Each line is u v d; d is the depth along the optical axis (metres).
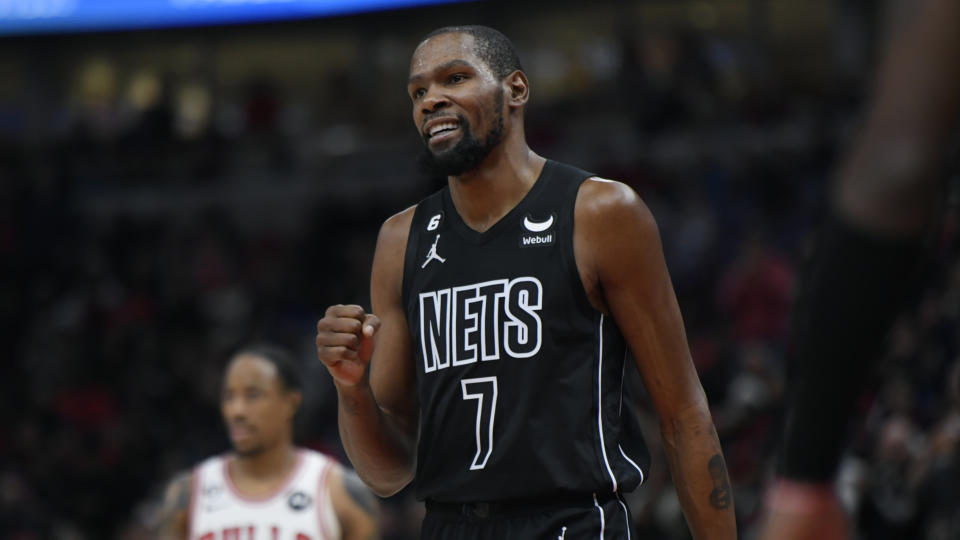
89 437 26.08
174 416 27.06
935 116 1.79
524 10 30.95
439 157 5.67
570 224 5.63
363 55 33.22
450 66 5.69
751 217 27.27
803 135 28.44
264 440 9.98
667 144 29.36
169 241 32.50
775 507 2.11
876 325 1.86
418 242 6.05
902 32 1.82
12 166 34.66
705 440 5.67
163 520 10.23
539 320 5.55
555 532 5.43
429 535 5.84
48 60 34.94
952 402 13.95
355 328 5.61
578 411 5.48
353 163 32.72
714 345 22.62
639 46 30.81
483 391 5.60
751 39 30.31
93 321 30.19
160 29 27.80
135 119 34.69
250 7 27.05
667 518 14.76
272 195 33.06
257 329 28.66
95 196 34.25
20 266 32.50
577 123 30.38
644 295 5.58
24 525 21.66
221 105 34.41
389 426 6.14
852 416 2.00
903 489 13.05
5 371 29.66
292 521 9.87
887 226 1.81
